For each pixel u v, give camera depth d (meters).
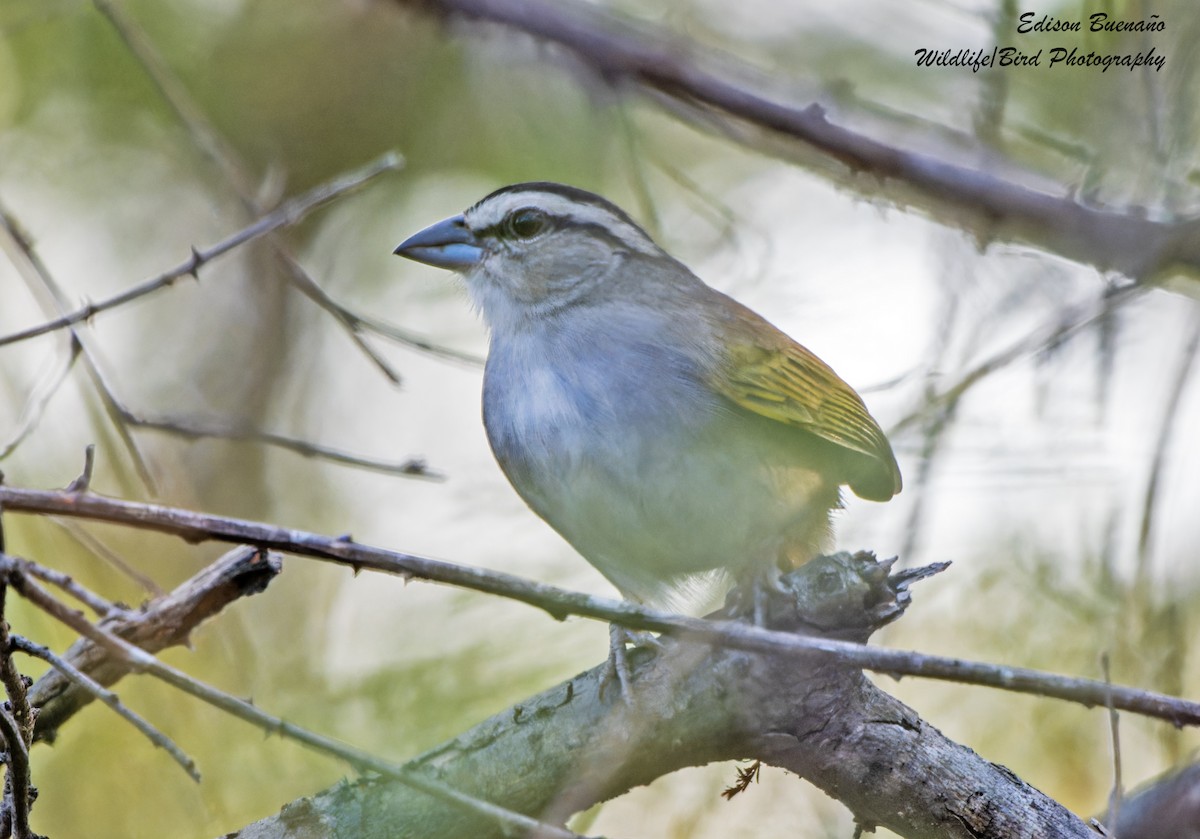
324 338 16.11
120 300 8.66
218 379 16.12
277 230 11.60
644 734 7.40
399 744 11.90
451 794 5.86
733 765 11.52
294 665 12.63
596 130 15.05
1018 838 7.40
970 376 10.10
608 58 11.20
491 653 12.41
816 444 9.82
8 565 6.12
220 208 15.96
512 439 9.45
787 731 7.44
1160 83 10.48
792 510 9.14
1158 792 9.27
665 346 9.17
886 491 10.58
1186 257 9.98
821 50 13.65
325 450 8.79
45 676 8.38
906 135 12.06
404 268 16.02
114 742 11.77
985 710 12.10
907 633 12.08
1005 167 11.47
